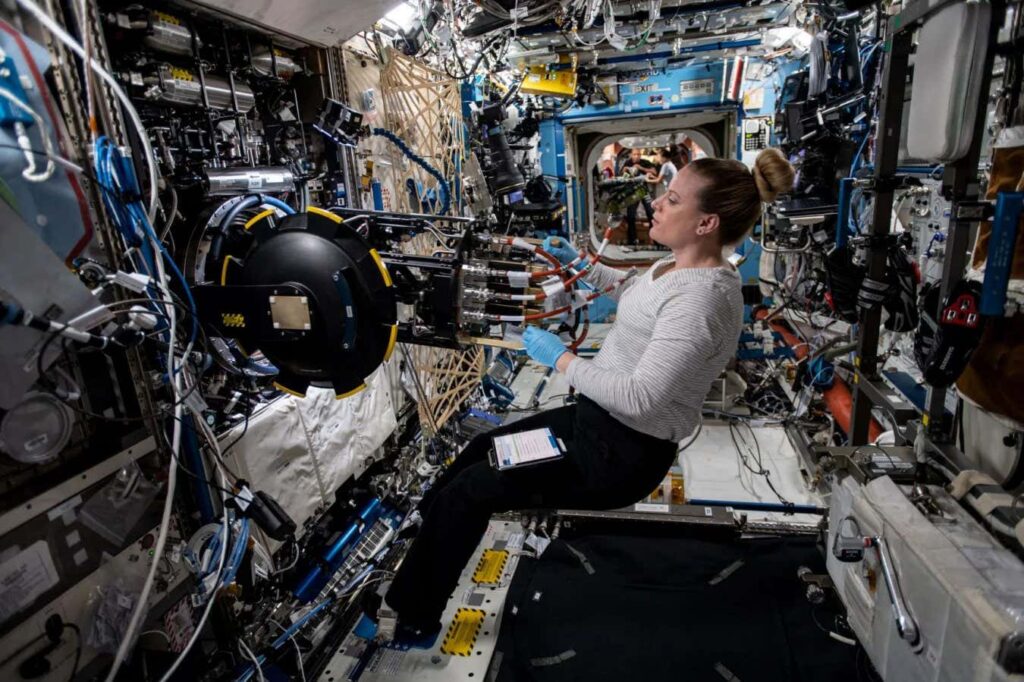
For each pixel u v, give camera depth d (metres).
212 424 2.03
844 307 3.30
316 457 2.60
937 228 3.21
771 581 2.75
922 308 2.23
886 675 1.85
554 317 1.84
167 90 1.95
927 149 2.06
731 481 3.67
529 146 5.69
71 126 1.49
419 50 3.78
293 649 2.37
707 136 6.99
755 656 2.37
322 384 1.73
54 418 1.33
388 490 3.22
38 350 1.23
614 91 6.25
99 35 1.59
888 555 1.79
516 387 5.56
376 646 2.50
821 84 4.22
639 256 8.46
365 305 1.61
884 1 3.40
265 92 2.72
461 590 2.81
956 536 1.67
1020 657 1.26
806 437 3.88
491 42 4.16
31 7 1.22
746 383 4.75
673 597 2.70
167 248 1.95
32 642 1.33
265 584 2.39
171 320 1.48
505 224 4.85
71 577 1.43
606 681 2.29
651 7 3.69
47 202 1.29
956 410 2.55
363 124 3.17
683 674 2.31
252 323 1.62
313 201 2.90
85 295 1.28
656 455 1.86
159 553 1.45
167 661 1.74
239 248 2.00
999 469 2.25
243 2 2.13
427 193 3.92
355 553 2.83
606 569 2.90
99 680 1.50
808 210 4.33
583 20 3.90
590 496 1.94
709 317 1.68
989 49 1.91
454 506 2.00
